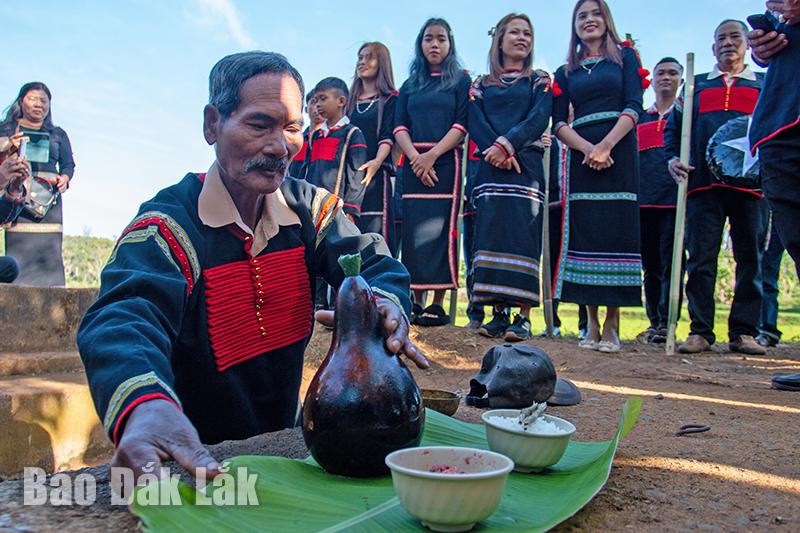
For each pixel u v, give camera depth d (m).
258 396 2.01
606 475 1.44
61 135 6.45
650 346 6.04
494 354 2.97
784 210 3.58
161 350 1.43
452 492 1.18
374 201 5.76
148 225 1.75
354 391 1.48
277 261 1.97
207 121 1.85
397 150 6.05
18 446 2.89
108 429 1.26
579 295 4.98
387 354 1.55
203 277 1.82
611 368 4.42
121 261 1.67
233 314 1.88
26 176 4.29
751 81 5.29
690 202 5.46
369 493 1.41
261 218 1.95
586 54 5.08
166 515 1.14
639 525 1.41
